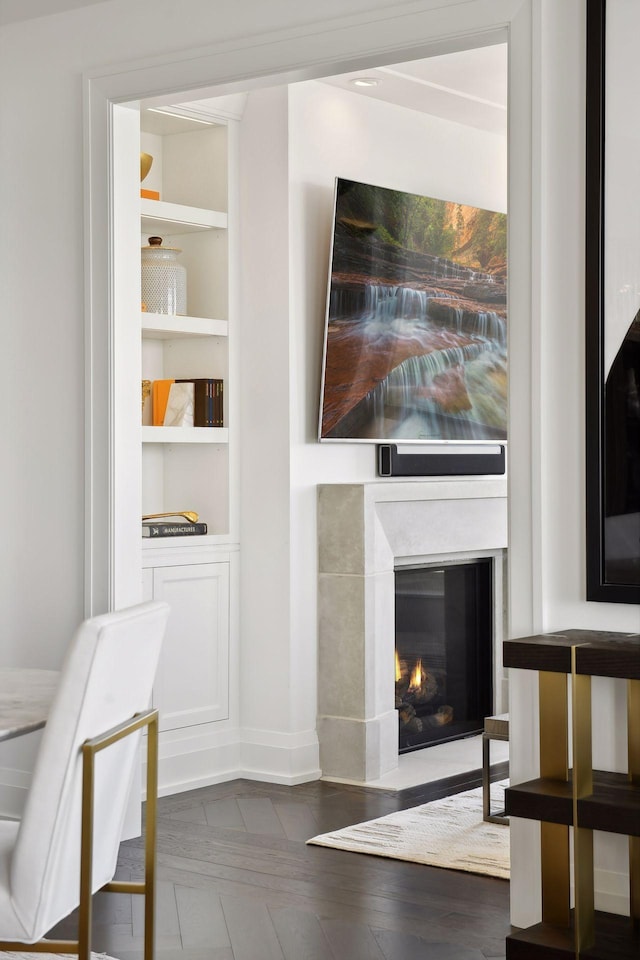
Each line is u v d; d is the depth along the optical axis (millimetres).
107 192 4531
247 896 3863
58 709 2506
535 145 3588
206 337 5566
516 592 3648
